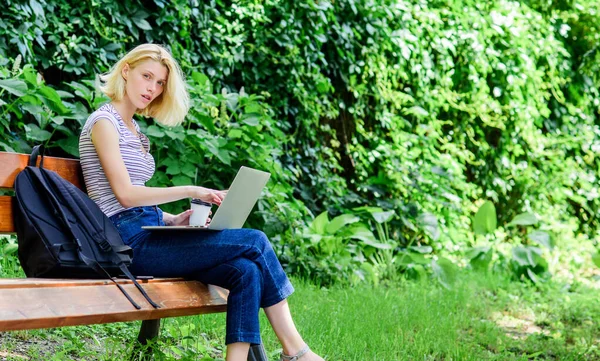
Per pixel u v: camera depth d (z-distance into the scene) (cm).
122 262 294
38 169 300
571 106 1077
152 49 342
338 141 863
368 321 501
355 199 825
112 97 342
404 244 848
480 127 984
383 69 870
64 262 281
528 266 802
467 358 441
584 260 973
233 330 305
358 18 847
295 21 777
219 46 725
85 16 620
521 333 574
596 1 1082
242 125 680
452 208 873
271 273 319
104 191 325
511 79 970
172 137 586
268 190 665
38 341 388
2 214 298
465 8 949
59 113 557
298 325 471
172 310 295
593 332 595
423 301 606
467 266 811
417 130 895
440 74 931
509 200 1014
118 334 418
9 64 577
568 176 1038
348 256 701
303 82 803
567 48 1090
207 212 339
